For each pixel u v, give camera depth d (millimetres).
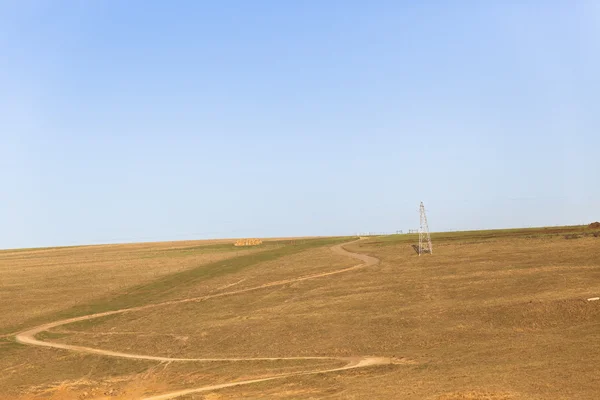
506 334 54594
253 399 42156
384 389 38781
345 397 37625
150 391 53844
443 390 36000
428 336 58250
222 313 85562
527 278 76375
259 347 65125
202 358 64000
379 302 76938
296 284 98500
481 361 44469
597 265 78750
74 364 67875
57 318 95062
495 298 68938
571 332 49625
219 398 45188
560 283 70875
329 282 96500
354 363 52500
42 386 60125
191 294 103750
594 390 32688
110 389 56125
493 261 93812
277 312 80125
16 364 70000
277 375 51750
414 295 77875
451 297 73875
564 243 101500
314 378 46844
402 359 51531
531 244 106438
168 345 71438
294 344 64188
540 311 57781
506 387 34906
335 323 69125
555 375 36625
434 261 101812
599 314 54094
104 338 79125
